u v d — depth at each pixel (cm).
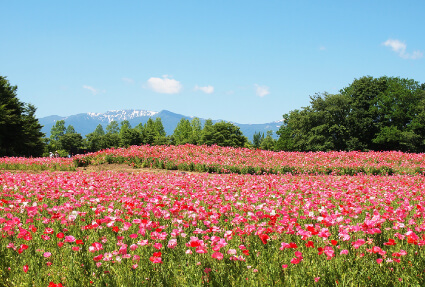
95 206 701
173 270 375
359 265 382
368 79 5925
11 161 1959
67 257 411
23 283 344
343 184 1125
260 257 413
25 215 616
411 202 843
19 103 5269
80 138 10731
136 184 1021
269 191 932
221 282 345
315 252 411
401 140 5309
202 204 757
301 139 5822
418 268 373
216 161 2011
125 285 338
